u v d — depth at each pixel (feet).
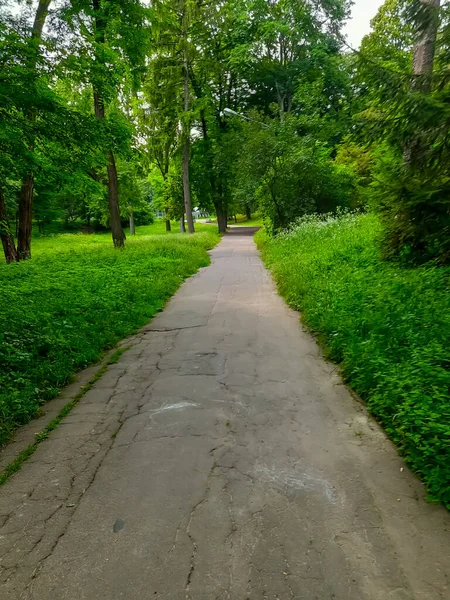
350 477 9.31
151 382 15.37
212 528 7.86
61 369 16.17
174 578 6.78
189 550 7.35
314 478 9.31
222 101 104.58
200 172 104.63
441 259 23.02
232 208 137.69
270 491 8.90
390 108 20.54
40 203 117.08
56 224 149.28
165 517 8.23
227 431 11.53
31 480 9.74
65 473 9.95
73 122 26.02
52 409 13.60
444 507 8.27
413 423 10.45
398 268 24.70
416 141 20.51
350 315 19.06
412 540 7.43
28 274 38.34
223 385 14.67
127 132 29.78
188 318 24.31
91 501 8.86
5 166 29.35
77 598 6.49
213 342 19.60
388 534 7.58
